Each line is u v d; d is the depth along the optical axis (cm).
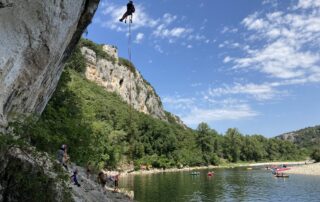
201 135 16100
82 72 17200
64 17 1689
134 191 5353
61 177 1370
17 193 1254
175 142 13638
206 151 15812
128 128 12662
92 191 2452
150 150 13050
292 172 9650
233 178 8262
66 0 1658
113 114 12925
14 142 1226
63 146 2175
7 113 1474
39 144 2127
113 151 9362
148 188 5831
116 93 19588
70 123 3222
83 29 2014
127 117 13212
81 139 3466
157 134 13525
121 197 3006
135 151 12444
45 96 1991
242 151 18962
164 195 4934
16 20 1388
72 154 3381
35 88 1698
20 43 1428
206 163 15225
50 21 1570
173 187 6059
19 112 1609
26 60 1513
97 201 2250
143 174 10056
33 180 1274
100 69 19200
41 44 1568
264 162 19100
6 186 1235
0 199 1205
